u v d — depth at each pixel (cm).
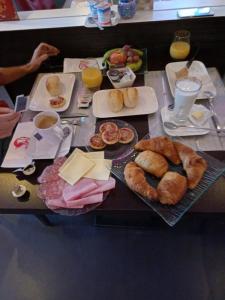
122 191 73
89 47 124
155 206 68
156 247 128
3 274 128
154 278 119
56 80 104
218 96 95
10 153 86
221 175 72
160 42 119
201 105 92
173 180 69
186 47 110
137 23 112
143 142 79
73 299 117
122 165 78
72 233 137
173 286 116
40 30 117
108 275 122
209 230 130
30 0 146
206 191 70
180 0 122
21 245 137
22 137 90
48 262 130
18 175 80
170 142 77
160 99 98
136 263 124
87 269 125
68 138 87
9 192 77
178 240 129
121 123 90
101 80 105
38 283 124
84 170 77
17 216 147
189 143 82
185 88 80
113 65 108
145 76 108
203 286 114
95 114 94
